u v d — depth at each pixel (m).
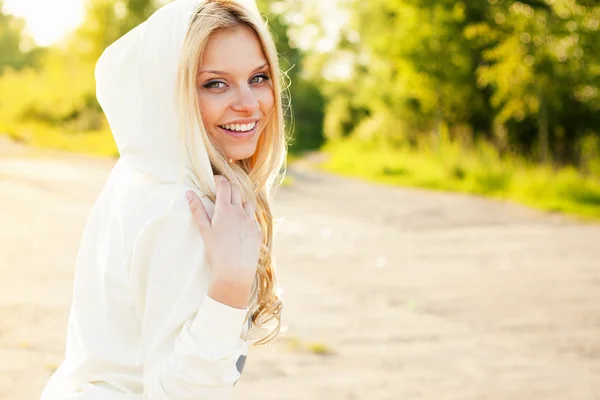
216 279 1.30
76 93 42.66
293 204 14.52
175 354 1.28
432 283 7.53
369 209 13.90
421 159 23.22
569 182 15.56
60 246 8.92
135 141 1.43
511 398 4.37
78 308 1.51
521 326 5.98
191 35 1.38
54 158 25.08
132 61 1.44
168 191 1.38
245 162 1.61
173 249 1.33
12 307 5.88
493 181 17.77
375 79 32.38
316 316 6.09
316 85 54.97
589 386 4.62
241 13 1.43
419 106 29.52
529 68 19.12
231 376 1.30
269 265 1.65
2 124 41.53
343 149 32.88
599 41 18.30
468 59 24.72
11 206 12.65
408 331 5.74
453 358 5.10
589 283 7.64
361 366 4.85
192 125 1.38
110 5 41.97
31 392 4.09
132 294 1.38
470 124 25.84
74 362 1.49
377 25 29.81
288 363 4.86
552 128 21.41
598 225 12.18
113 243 1.42
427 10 24.55
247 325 1.54
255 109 1.45
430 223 12.11
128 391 1.42
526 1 19.45
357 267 8.27
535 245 10.03
